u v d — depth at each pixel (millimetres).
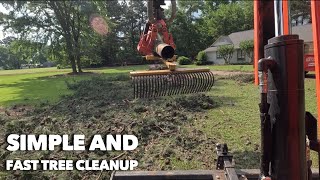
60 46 35719
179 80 3910
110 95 12039
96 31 36594
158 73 3490
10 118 8375
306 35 30000
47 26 34594
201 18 67188
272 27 4992
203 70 3631
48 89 16688
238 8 58250
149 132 6266
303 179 1765
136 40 61500
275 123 1752
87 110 8992
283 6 2451
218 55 47844
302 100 1734
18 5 32375
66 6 34469
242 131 6199
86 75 29594
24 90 16375
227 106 9031
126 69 39375
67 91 15484
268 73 1774
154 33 3641
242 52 44531
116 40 57500
